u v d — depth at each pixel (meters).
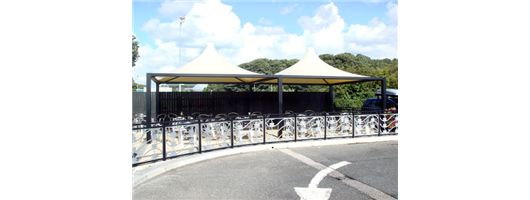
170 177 5.36
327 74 11.22
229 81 13.23
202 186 4.77
